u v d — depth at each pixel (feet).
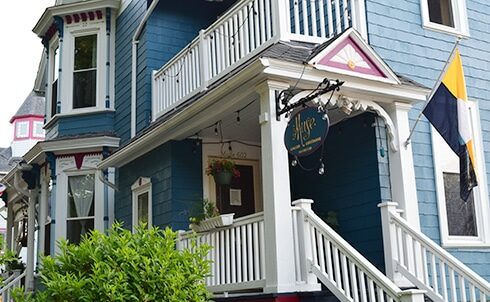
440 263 21.50
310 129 20.11
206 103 25.12
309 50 23.67
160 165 31.12
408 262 22.25
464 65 29.89
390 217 23.06
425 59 28.50
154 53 37.35
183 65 30.99
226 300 22.21
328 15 25.89
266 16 25.08
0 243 15.12
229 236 23.99
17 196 52.80
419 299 17.26
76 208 39.96
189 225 27.86
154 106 34.17
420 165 26.58
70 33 43.04
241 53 25.91
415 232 22.04
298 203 21.98
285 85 22.40
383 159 25.05
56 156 40.91
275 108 22.17
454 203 27.14
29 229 45.11
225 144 31.32
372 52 23.58
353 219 25.82
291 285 20.84
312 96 21.34
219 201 30.66
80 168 40.34
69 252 15.31
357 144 26.09
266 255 21.39
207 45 28.68
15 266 48.75
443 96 24.12
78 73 42.42
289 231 21.36
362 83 23.40
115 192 38.37
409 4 28.78
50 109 44.37
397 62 27.61
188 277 15.25
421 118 27.22
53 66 45.16
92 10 42.39
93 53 42.63
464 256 26.68
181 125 28.53
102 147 39.81
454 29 30.01
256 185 31.94
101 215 38.68
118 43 42.14
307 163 28.94
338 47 22.94
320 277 20.72
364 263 19.06
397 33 27.96
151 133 29.50
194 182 30.09
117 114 40.96
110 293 13.85
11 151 118.73
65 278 14.29
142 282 14.56
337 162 27.09
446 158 27.32
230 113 26.27
